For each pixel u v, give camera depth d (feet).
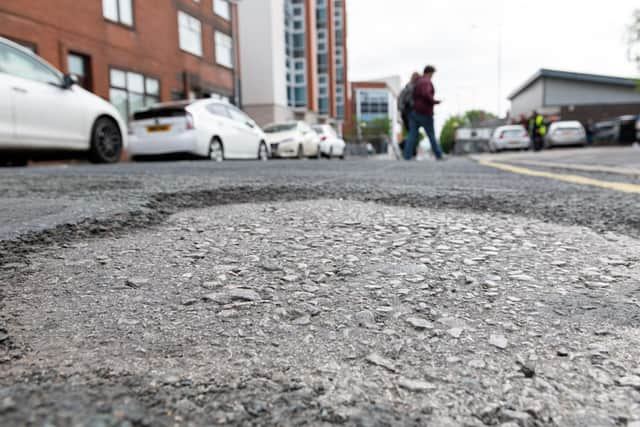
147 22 59.88
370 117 265.95
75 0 47.80
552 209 8.43
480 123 237.45
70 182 12.64
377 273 4.52
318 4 146.82
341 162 28.68
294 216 7.38
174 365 2.69
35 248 5.21
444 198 9.57
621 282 4.31
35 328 3.24
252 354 2.86
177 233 6.11
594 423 2.22
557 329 3.27
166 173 16.20
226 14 82.02
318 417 2.20
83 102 24.64
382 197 9.62
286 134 53.36
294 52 128.16
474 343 3.04
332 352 2.90
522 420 2.23
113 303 3.72
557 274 4.54
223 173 16.30
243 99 107.96
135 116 33.47
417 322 3.37
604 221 7.33
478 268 4.70
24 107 21.79
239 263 4.81
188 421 2.12
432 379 2.58
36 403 2.16
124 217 6.75
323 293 3.96
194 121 32.99
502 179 14.75
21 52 22.33
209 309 3.60
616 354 2.89
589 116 144.36
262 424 2.13
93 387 2.38
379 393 2.43
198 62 72.79
